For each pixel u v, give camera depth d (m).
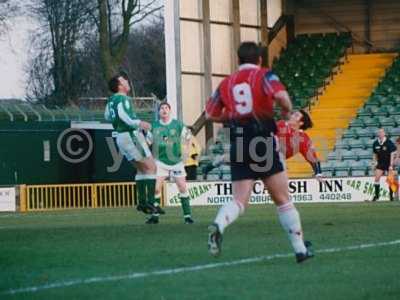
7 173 68.94
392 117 73.94
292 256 26.17
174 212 51.78
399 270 23.31
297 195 64.19
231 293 20.30
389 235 32.19
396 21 82.50
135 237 32.66
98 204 67.19
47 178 69.75
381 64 80.31
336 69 79.88
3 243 31.11
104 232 35.22
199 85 71.56
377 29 82.75
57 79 115.00
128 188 67.06
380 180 63.75
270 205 58.06
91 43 116.06
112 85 40.12
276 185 24.22
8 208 65.38
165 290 20.72
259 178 24.25
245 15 76.06
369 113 74.56
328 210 49.03
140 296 19.98
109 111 40.19
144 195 40.53
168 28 68.94
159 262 25.31
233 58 74.56
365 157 71.00
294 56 80.81
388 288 20.72
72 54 114.81
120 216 48.56
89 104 113.12
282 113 24.22
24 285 21.62
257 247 28.58
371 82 78.69
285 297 19.77
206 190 64.31
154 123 42.28
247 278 22.31
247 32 76.31
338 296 19.80
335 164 70.38
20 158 69.44
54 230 37.00
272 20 80.25
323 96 78.06
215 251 23.72
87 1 113.31
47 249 28.97
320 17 83.50
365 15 83.00
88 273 23.39
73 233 34.97
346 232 33.47
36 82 115.56
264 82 23.84
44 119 70.50
